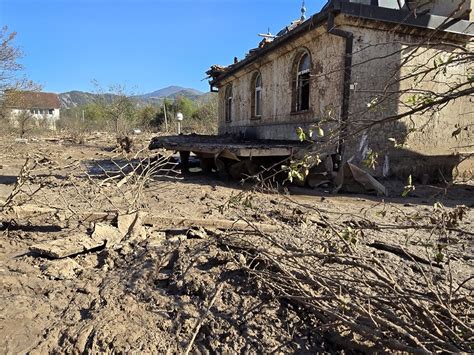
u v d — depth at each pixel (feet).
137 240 14.32
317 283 8.39
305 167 9.54
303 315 9.11
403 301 7.84
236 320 9.00
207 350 8.13
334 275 9.78
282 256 9.52
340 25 28.81
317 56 32.86
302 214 17.37
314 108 33.65
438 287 9.61
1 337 8.73
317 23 30.73
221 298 9.89
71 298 10.48
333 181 29.43
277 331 8.60
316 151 9.78
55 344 8.48
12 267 12.42
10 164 44.01
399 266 11.96
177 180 32.12
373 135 30.73
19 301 10.29
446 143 33.63
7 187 26.78
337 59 30.17
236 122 53.83
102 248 13.99
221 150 29.37
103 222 16.65
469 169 34.55
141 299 10.20
